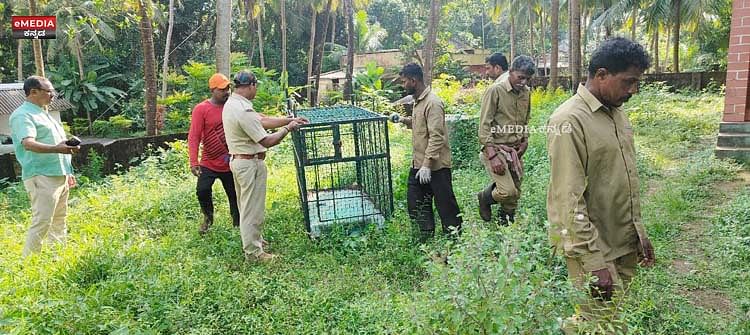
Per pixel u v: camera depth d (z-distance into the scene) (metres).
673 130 10.29
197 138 5.77
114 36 24.84
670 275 4.16
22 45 23.47
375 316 3.63
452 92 17.91
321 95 29.91
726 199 6.12
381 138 5.57
